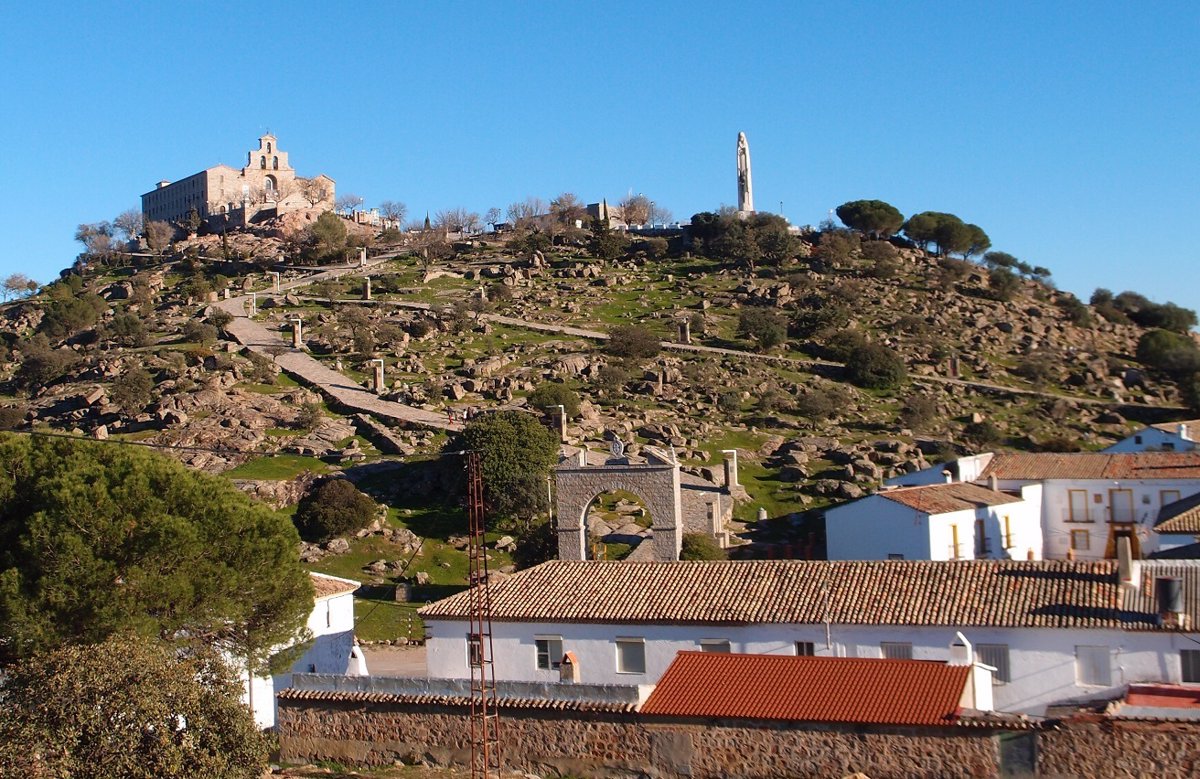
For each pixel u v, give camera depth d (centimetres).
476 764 5162
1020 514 9631
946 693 4794
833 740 4694
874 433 15362
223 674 4741
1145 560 6294
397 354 17212
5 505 5925
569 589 6550
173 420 14250
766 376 17438
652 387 16275
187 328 18412
